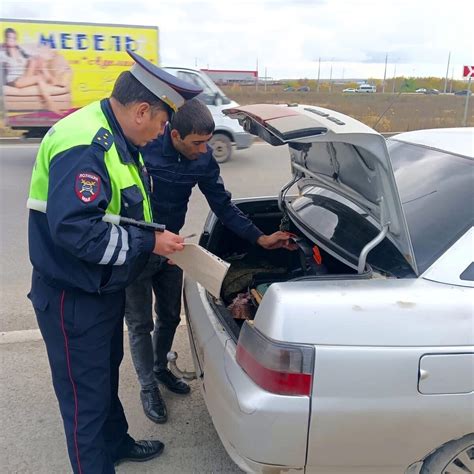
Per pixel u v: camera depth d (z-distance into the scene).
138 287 2.59
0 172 9.27
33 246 1.84
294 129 1.78
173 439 2.66
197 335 2.27
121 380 3.14
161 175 2.44
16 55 9.79
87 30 9.94
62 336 1.90
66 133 1.73
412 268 1.94
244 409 1.78
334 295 1.80
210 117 2.33
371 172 1.93
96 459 2.06
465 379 1.79
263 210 3.06
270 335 1.77
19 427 2.71
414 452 1.85
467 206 2.06
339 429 1.76
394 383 1.76
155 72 1.78
